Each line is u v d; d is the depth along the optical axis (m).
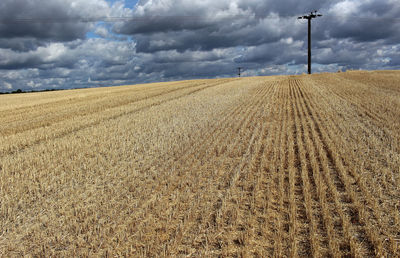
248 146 10.09
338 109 16.56
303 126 12.91
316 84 35.97
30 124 17.33
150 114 18.16
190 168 8.14
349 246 4.33
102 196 6.43
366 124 12.25
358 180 6.52
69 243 4.71
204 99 24.62
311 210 5.37
